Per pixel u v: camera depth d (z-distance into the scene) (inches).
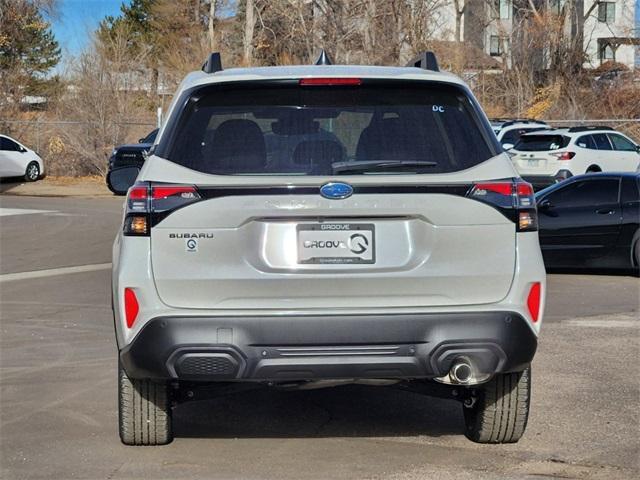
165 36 1946.4
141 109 1347.2
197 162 188.2
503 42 1731.1
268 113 194.1
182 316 183.0
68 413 248.1
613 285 478.3
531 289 187.9
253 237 183.9
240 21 1849.2
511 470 201.9
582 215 510.0
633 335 346.0
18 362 307.0
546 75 1635.1
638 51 1651.1
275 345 182.7
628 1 2079.2
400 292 185.0
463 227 185.6
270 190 183.2
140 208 184.2
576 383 275.3
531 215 189.0
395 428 234.5
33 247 621.9
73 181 1268.5
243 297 183.6
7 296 435.5
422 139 191.8
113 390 272.1
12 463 207.6
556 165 909.2
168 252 183.6
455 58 1595.7
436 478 197.2
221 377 185.0
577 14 1854.1
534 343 189.5
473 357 185.5
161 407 208.2
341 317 182.5
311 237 184.1
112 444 220.7
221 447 219.0
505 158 192.4
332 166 187.8
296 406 255.9
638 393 264.5
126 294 184.7
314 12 1643.7
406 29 1560.0
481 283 186.4
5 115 1374.3
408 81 195.2
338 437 227.0
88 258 568.7
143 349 184.4
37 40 1584.6
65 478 197.9
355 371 184.4
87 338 344.2
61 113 1317.7
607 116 1477.6
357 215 183.9
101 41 1315.2
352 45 1573.6
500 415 210.1
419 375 185.8
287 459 210.2
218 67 209.2
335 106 194.5
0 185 1216.8
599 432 228.7
